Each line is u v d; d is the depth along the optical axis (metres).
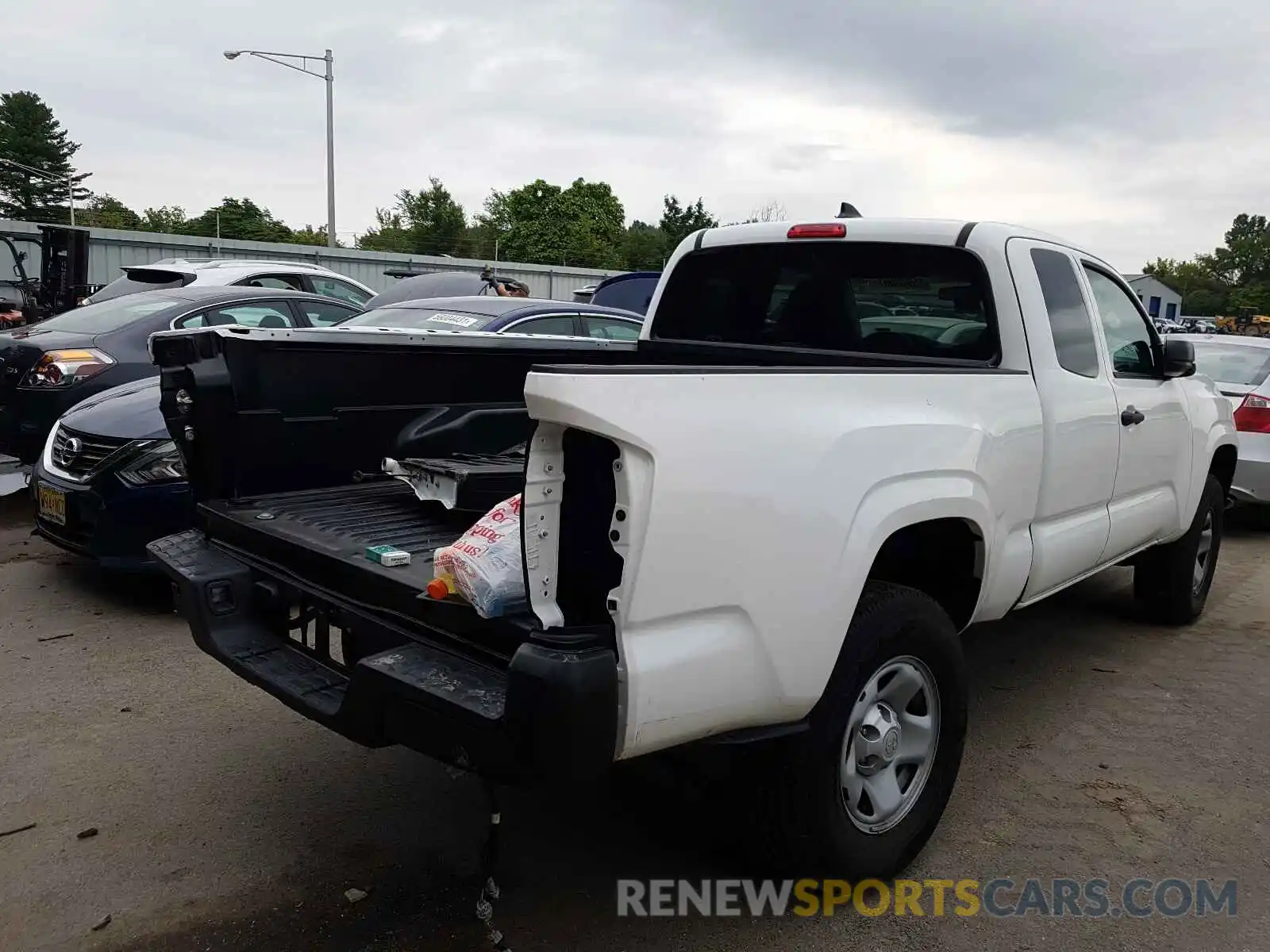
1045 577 3.85
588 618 2.30
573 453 2.26
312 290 11.04
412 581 2.68
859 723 2.93
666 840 3.35
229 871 3.08
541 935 2.83
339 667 2.95
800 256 4.27
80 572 6.12
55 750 3.84
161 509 5.08
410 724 2.42
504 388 4.34
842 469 2.67
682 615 2.35
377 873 3.09
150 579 5.65
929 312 3.94
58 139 80.88
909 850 3.14
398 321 7.82
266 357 3.59
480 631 2.48
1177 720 4.47
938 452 3.04
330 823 3.38
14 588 5.79
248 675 2.94
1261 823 3.59
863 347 4.17
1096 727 4.39
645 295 11.56
